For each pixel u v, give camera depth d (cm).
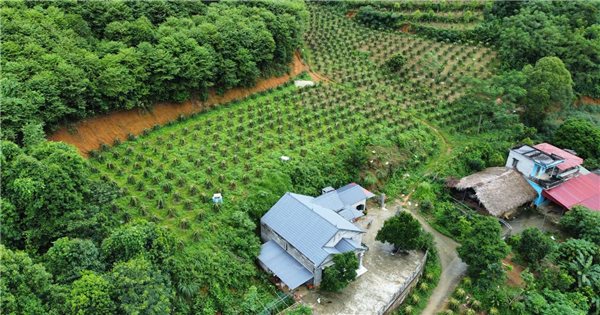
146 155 5244
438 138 6844
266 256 4456
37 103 4469
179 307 3669
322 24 9800
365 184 5734
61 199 3500
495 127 7181
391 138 6394
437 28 9375
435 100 7544
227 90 6675
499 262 4528
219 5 7488
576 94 8212
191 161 5253
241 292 4141
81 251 3234
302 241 4378
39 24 5400
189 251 4066
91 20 6175
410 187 5966
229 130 5909
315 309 4100
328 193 5153
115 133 5394
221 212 4594
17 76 4562
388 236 4681
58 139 4866
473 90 7550
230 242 4366
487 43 8881
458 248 4828
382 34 9462
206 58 5981
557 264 4922
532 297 4434
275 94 7094
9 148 3684
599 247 5078
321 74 8100
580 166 6475
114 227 3803
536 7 9050
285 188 5134
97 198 3969
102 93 5162
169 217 4388
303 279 4203
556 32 8231
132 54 5441
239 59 6462
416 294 4491
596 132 6838
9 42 4841
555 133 7112
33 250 3406
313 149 5844
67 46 5222
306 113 6669
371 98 7425
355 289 4350
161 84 5747
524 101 7269
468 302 4459
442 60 8556
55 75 4747
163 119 5891
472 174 6194
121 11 6284
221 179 4991
